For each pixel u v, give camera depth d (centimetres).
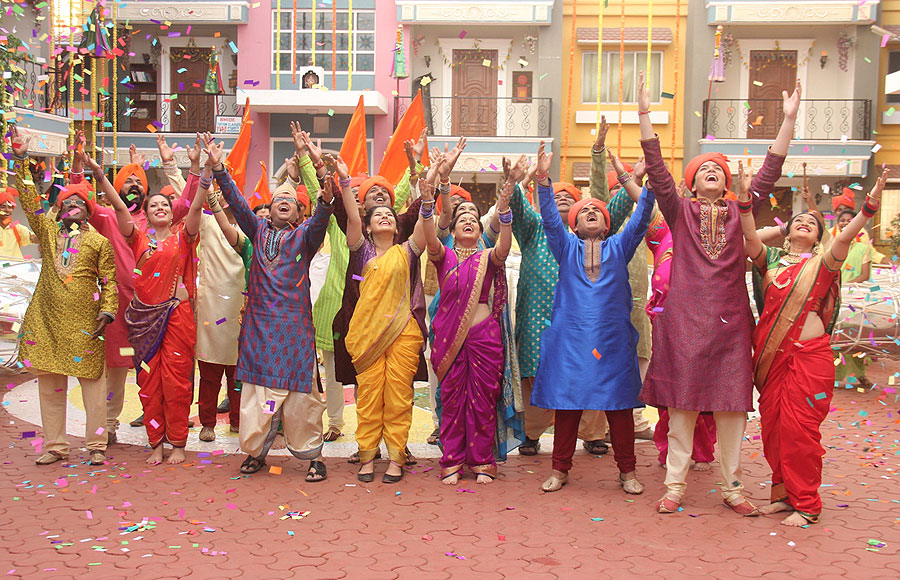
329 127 2045
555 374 531
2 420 716
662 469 592
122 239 650
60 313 573
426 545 430
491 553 420
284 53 2056
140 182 676
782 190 2020
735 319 484
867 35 1981
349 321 587
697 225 495
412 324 559
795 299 479
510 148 2011
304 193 685
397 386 551
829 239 558
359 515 480
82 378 579
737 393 475
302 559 409
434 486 544
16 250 1045
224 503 499
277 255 561
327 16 2047
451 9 1989
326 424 724
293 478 558
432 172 546
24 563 401
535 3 1983
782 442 475
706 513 489
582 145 2050
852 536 448
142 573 390
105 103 1905
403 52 1928
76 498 504
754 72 2048
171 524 459
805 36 2036
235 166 792
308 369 555
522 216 594
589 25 2048
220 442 655
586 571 397
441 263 564
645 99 499
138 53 2089
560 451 539
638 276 652
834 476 567
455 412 553
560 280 549
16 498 502
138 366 589
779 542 439
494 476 561
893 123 1992
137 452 623
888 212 1925
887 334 878
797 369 474
